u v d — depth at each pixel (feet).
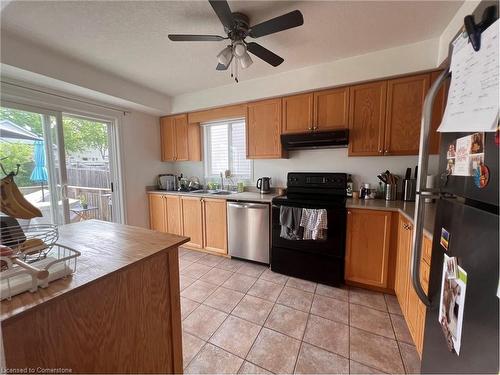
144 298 3.21
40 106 7.44
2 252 2.24
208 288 7.20
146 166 11.32
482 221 1.96
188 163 12.50
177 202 10.62
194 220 10.25
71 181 8.61
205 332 5.31
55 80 6.80
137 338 3.14
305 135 8.05
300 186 8.80
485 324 1.92
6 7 4.65
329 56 7.05
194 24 5.37
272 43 6.26
